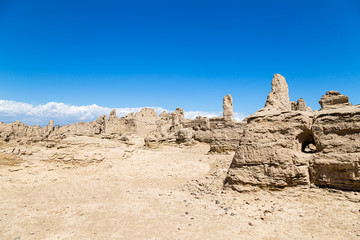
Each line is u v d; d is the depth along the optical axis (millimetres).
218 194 19016
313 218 13156
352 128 15727
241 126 38500
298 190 16328
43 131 64375
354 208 13320
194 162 33625
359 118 15617
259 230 12617
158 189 22797
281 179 16969
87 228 13430
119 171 29469
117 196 20062
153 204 17625
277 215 14109
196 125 60219
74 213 15797
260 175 17812
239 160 19203
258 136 19109
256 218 14148
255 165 18375
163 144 53250
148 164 32875
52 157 28031
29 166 25750
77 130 75625
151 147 51125
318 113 18219
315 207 14281
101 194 20656
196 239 11844
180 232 12695
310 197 15438
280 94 23812
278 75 24438
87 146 36500
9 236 12352
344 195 14602
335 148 16078
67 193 20562
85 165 29000
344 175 15156
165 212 15844
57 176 25344
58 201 18328
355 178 14633
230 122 39812
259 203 16250
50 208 16734
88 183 24219
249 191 17844
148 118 91062
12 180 22656
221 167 29047
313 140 18656
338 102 24875
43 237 12305
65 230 13172
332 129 16656
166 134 61344
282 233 12078
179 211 16000
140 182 26031
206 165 32000
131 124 83688
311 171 16625
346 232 11367
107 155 32312
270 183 17234
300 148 18031
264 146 18422
